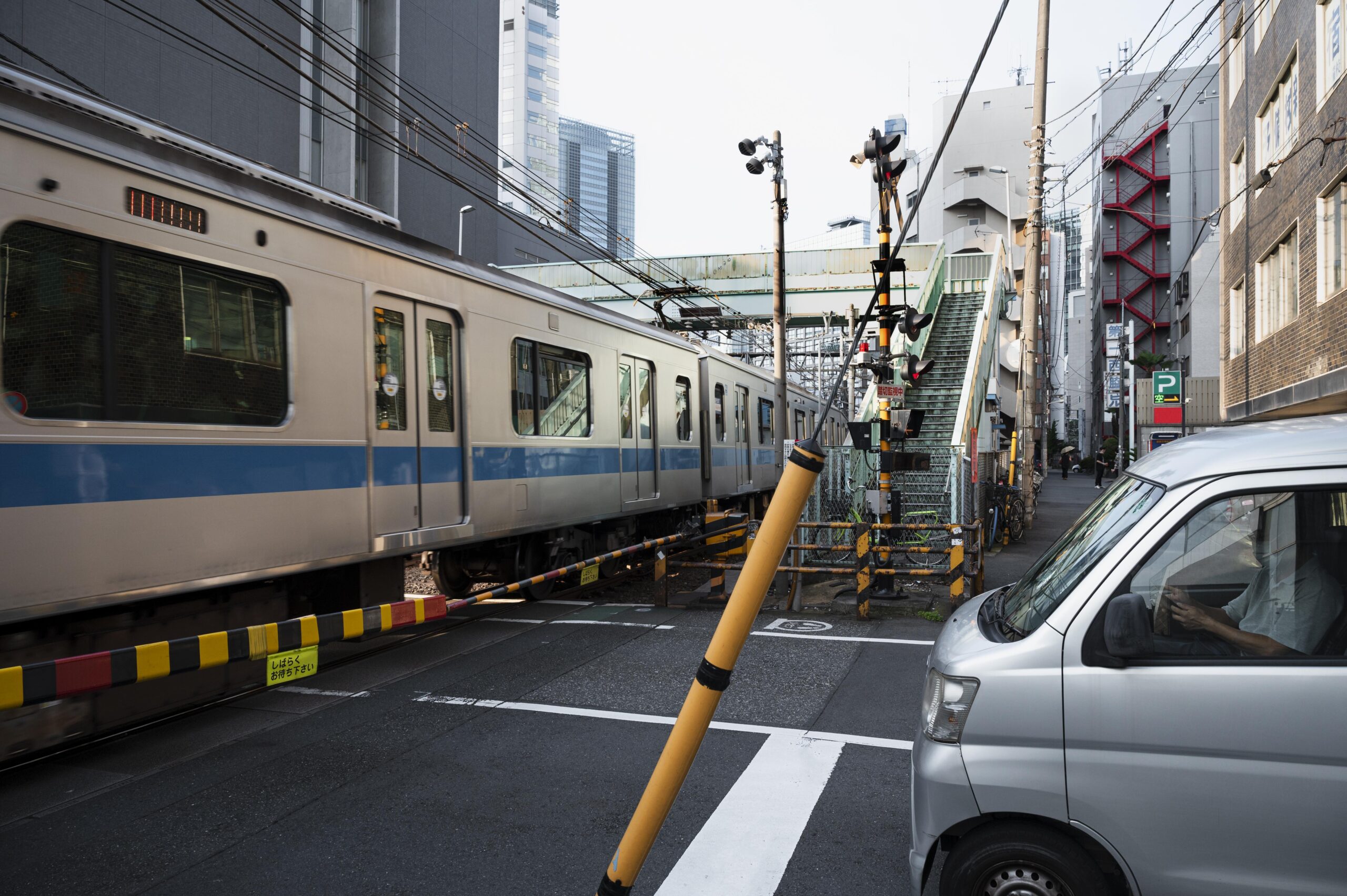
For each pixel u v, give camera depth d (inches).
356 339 266.4
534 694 241.4
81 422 182.5
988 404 775.1
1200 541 102.9
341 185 1167.0
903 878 136.7
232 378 223.0
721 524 394.3
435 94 1460.4
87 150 187.3
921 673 259.3
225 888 134.9
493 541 379.6
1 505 167.3
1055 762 100.8
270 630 191.9
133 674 160.7
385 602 288.8
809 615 353.4
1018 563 529.0
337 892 133.4
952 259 1095.6
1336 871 91.7
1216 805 95.0
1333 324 500.1
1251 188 628.4
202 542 209.9
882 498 396.5
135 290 198.7
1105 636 100.0
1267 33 654.5
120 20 866.8
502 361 345.4
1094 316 3440.0
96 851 147.6
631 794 170.9
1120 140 2529.5
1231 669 96.7
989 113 2425.0
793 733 205.3
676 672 263.7
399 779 179.9
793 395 919.0
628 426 467.8
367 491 268.1
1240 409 768.9
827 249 1171.9
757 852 145.3
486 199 543.8
